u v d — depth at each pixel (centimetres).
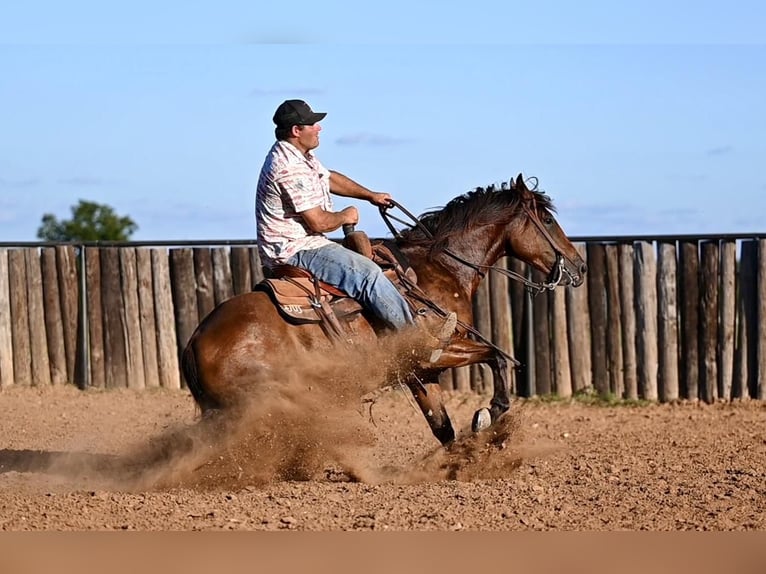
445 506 975
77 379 1964
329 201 1130
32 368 1977
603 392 1825
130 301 1942
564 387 1836
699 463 1245
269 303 1055
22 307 1972
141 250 1942
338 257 1077
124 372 1952
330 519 924
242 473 1064
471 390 1883
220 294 1917
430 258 1173
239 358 1023
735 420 1639
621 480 1120
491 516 937
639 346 1811
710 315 1788
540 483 1098
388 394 1880
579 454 1318
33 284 1969
